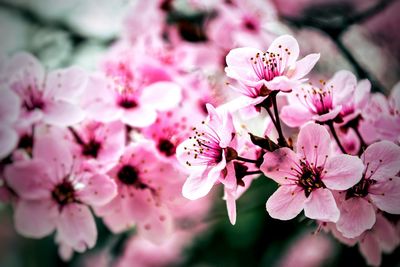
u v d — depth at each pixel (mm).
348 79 269
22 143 269
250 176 264
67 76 278
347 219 251
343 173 250
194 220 391
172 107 285
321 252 395
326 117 261
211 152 259
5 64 277
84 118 275
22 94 273
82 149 275
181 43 357
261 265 401
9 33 437
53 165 270
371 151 254
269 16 376
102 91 283
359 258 388
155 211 283
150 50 338
